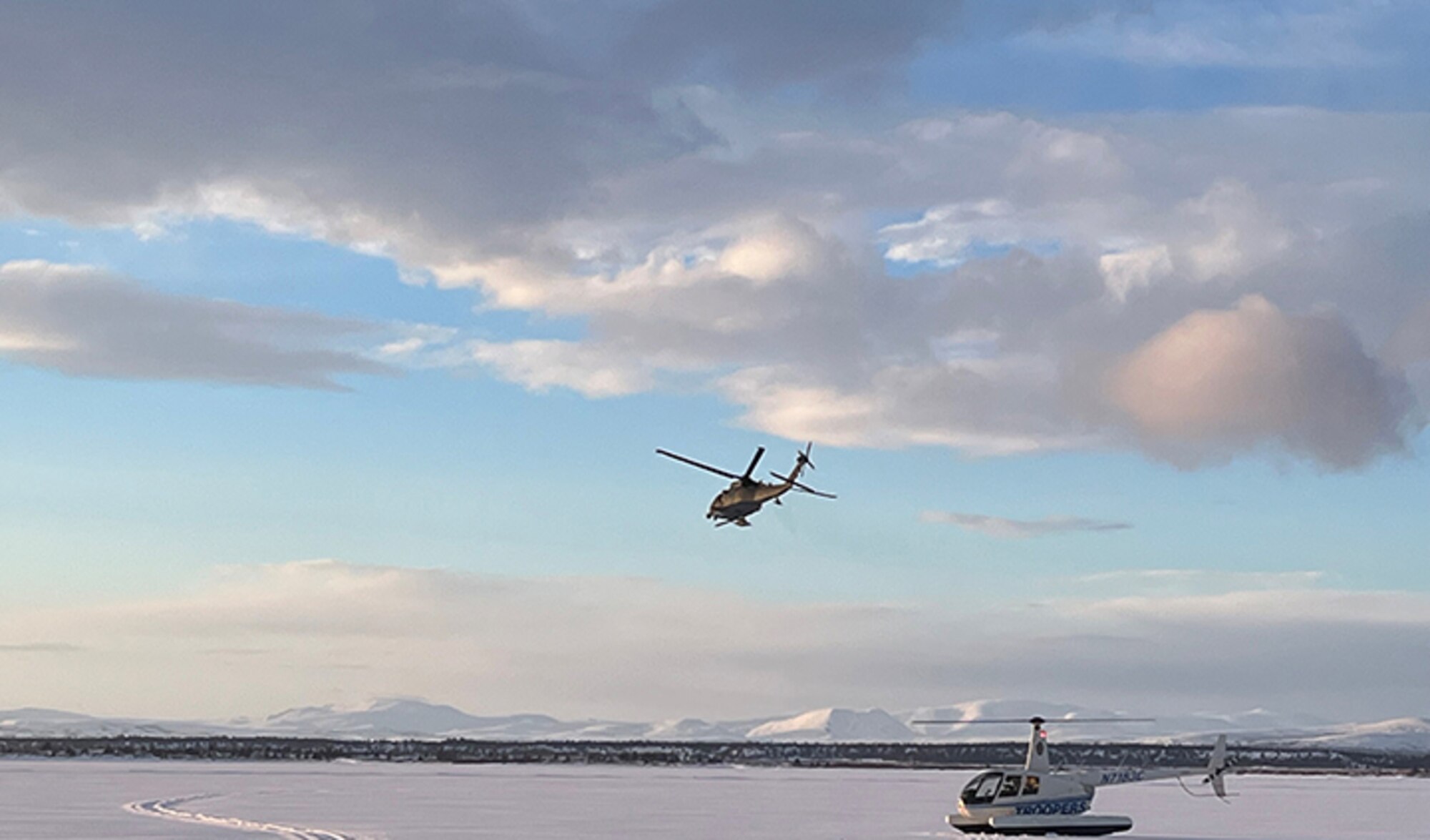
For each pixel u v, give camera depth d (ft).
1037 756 288.30
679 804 442.50
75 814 357.00
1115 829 287.89
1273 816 399.24
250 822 330.34
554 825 331.36
